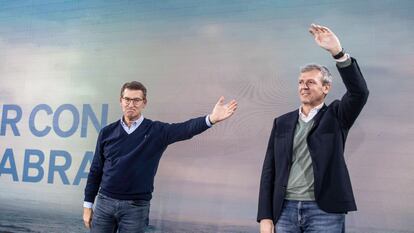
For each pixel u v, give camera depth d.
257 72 2.93
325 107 1.98
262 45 2.93
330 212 1.82
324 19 2.79
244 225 2.88
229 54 3.01
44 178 3.40
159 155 2.45
